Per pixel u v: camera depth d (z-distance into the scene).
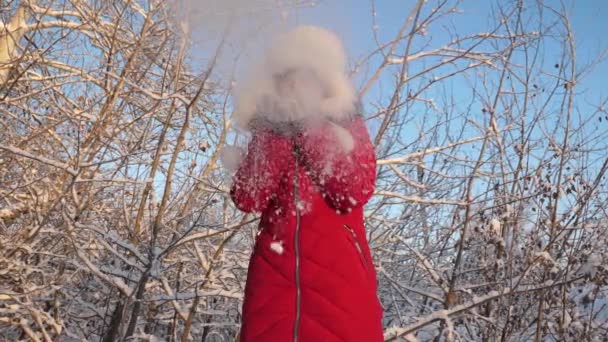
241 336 1.58
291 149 1.61
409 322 4.77
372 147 1.65
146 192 4.16
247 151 1.71
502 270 4.80
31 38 4.38
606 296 4.84
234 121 1.74
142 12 4.56
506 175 5.09
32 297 4.61
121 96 4.69
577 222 4.44
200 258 4.48
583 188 4.57
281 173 1.61
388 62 3.22
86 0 5.02
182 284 5.05
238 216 4.90
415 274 6.71
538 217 4.73
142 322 4.74
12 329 5.24
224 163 1.75
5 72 5.48
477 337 5.01
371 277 1.65
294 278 1.55
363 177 1.58
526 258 4.50
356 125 1.63
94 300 5.18
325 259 1.56
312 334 1.50
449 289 4.64
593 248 4.43
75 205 4.29
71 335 4.39
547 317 4.52
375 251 5.35
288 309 1.53
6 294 4.24
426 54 3.79
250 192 1.64
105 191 5.04
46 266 5.04
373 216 5.00
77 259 4.75
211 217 5.11
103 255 5.12
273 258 1.59
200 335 6.03
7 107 5.46
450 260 6.09
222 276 4.55
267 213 1.66
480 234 4.64
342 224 1.63
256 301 1.57
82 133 4.83
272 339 1.50
